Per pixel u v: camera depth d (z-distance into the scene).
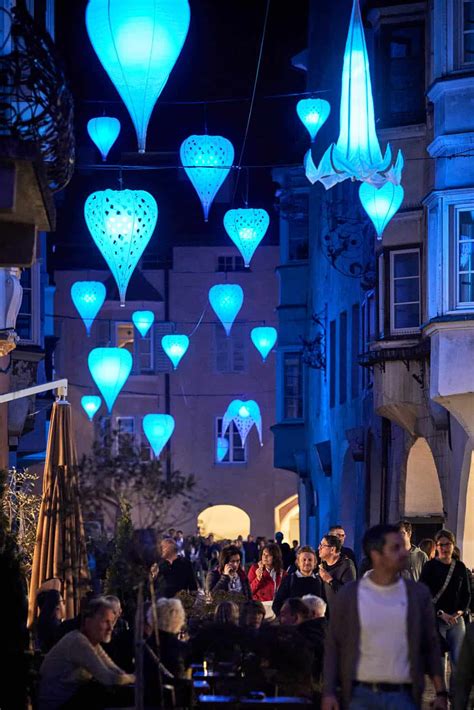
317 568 20.58
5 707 12.80
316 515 49.75
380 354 29.66
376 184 19.27
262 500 69.94
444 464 28.36
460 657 12.24
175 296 70.62
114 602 12.84
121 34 17.12
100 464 11.78
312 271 51.06
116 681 12.33
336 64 43.84
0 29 15.27
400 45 29.78
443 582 18.94
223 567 21.62
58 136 12.69
